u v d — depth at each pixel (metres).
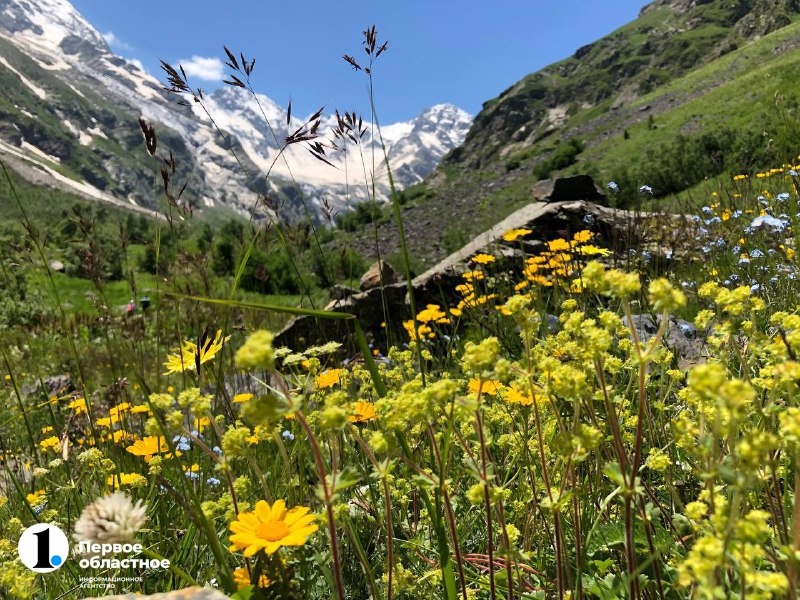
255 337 1.18
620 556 1.94
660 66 131.88
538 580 1.96
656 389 2.94
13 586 1.93
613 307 4.39
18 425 5.46
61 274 15.90
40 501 2.91
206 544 2.40
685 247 6.66
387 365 3.96
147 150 2.72
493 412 2.45
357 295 8.70
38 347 6.06
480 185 86.62
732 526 1.04
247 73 2.64
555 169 74.81
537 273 6.21
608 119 99.81
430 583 1.92
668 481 1.75
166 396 1.62
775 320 1.86
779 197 6.04
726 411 1.05
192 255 2.94
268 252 2.94
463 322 6.50
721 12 154.00
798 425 1.11
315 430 2.16
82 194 184.38
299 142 2.73
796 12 114.88
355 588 2.13
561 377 1.39
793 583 1.03
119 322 3.59
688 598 1.56
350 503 2.38
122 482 2.51
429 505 1.60
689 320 5.21
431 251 39.16
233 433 1.62
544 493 2.07
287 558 1.66
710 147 26.00
